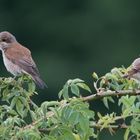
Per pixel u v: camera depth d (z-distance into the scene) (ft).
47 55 79.36
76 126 18.34
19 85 19.65
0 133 18.34
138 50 76.74
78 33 79.92
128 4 78.84
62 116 18.20
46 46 80.64
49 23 81.56
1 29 81.66
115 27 78.64
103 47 78.13
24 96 19.51
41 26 81.35
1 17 81.87
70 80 18.83
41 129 18.48
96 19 79.61
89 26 79.41
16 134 18.03
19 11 81.76
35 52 80.33
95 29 79.10
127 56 76.33
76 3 81.35
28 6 81.76
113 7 79.20
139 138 18.81
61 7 81.10
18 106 19.30
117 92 19.27
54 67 75.92
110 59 76.43
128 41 77.71
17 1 81.87
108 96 19.26
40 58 79.00
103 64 76.18
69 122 18.15
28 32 81.41
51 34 80.79
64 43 79.71
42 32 81.25
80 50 78.79
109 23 79.05
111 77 19.48
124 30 78.48
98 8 79.82
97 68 75.92
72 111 18.15
